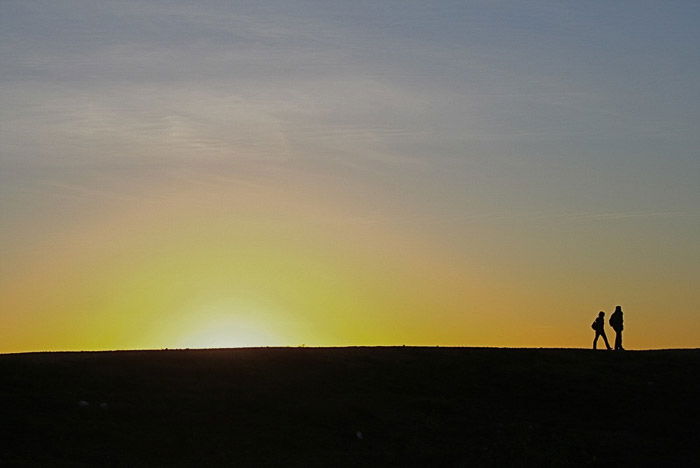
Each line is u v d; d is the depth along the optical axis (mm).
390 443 34812
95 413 34156
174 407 35750
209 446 32906
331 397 38500
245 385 38844
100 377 37781
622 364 44938
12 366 37875
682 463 35188
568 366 44344
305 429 35281
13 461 29438
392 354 44688
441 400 39375
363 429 35812
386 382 40781
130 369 39281
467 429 36625
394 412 37625
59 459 30172
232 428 34594
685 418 39250
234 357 42500
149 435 33125
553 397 40719
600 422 38750
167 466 30906
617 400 40688
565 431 37375
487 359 44625
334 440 34625
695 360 45625
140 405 35469
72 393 35656
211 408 36062
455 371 42750
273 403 37219
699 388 42031
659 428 38344
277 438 34188
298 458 32688
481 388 41156
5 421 32344
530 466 33562
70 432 32344
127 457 31188
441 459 33625
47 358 40344
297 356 43219
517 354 45750
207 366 40750
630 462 35062
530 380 42250
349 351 44906
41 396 34906
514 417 38375
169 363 40594
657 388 41938
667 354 46750
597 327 49500
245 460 32094
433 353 45219
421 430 36094
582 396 40906
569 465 34062
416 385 40844
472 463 33438
